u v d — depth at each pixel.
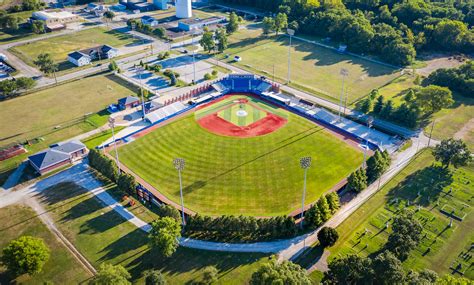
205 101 192.38
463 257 105.88
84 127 169.88
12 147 154.50
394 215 120.19
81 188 134.12
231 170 141.88
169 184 135.25
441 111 179.75
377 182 135.50
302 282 87.44
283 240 112.62
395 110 171.62
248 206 125.25
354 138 161.88
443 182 134.38
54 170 143.38
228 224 111.69
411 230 104.00
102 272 91.38
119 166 144.62
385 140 159.38
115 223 118.38
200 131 166.00
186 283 98.44
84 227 116.81
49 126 170.75
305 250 108.88
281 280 85.38
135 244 110.44
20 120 175.38
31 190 133.50
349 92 198.38
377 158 134.50
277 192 131.25
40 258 99.19
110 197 129.75
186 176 139.00
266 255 107.38
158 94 196.75
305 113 179.50
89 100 192.38
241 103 190.62
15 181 138.00
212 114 179.75
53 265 104.19
